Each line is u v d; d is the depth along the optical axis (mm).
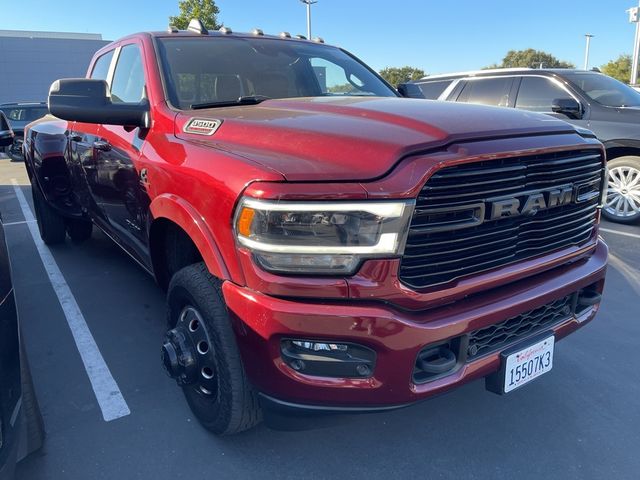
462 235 1999
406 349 1891
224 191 2023
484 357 2141
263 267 1891
